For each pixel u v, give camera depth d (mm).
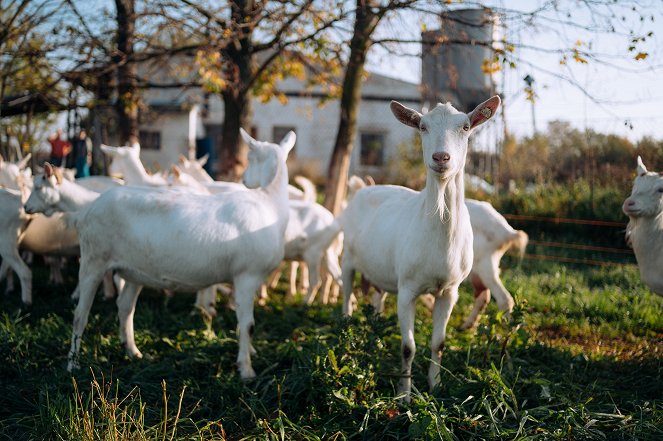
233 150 10891
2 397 4359
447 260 4211
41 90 9859
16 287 8266
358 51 9023
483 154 14117
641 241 5316
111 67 9500
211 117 26625
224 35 8805
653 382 4734
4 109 11828
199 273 5039
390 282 4988
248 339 5035
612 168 12141
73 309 6750
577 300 7461
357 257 5703
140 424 3719
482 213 5930
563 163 13688
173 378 4859
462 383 4363
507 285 8031
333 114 25250
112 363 5117
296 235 7461
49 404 3955
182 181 8320
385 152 24453
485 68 8242
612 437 3771
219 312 7102
